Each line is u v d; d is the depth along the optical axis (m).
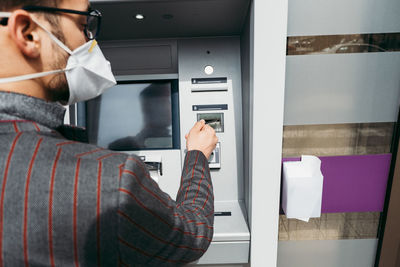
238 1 1.11
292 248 1.43
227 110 1.53
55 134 0.54
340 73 1.23
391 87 1.25
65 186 0.45
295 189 1.21
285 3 1.03
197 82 1.54
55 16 0.59
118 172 0.48
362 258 1.44
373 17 1.18
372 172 1.33
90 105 1.61
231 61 1.54
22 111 0.50
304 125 1.29
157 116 1.59
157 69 1.60
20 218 0.44
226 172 1.54
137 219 0.50
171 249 0.59
